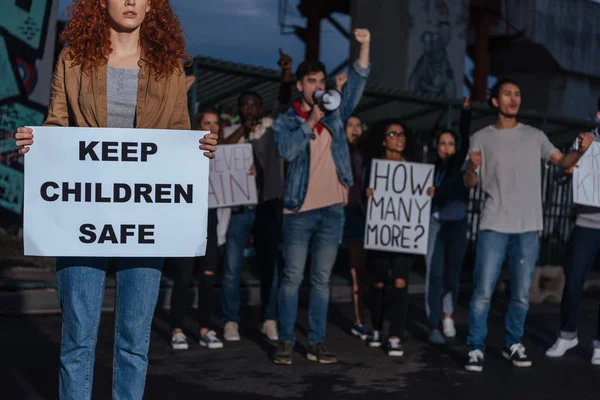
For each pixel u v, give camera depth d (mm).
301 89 6273
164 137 3439
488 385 5844
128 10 3342
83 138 3393
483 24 24328
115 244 3424
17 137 3355
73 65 3447
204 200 3479
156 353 6547
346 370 6191
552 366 6617
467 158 6762
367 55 6508
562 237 13898
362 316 7734
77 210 3398
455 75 18453
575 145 6348
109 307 8547
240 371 6020
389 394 5477
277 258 7457
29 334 7074
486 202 6438
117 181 3416
